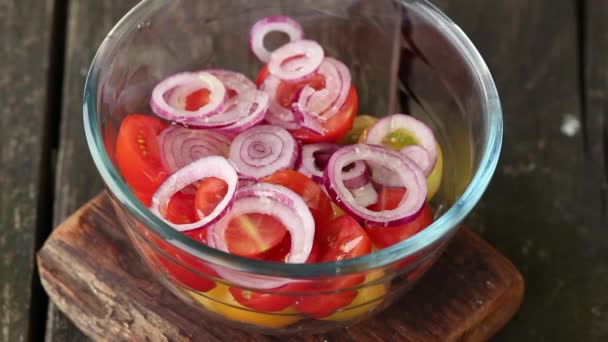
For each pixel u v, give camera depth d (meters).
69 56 0.71
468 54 0.53
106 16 0.73
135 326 0.57
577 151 0.69
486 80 0.52
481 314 0.57
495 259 0.59
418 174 0.51
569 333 0.63
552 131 0.70
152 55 0.56
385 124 0.55
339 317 0.51
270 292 0.47
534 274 0.65
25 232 0.64
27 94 0.70
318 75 0.57
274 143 0.53
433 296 0.58
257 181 0.51
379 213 0.50
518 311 0.63
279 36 0.60
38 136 0.68
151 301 0.57
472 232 0.61
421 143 0.54
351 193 0.52
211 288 0.50
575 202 0.67
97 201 0.61
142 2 0.54
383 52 0.59
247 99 0.55
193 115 0.54
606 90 0.71
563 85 0.72
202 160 0.50
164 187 0.50
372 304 0.51
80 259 0.59
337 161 0.51
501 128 0.50
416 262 0.48
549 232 0.66
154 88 0.56
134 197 0.47
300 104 0.55
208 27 0.59
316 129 0.54
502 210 0.67
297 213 0.48
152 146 0.53
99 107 0.51
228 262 0.45
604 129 0.70
